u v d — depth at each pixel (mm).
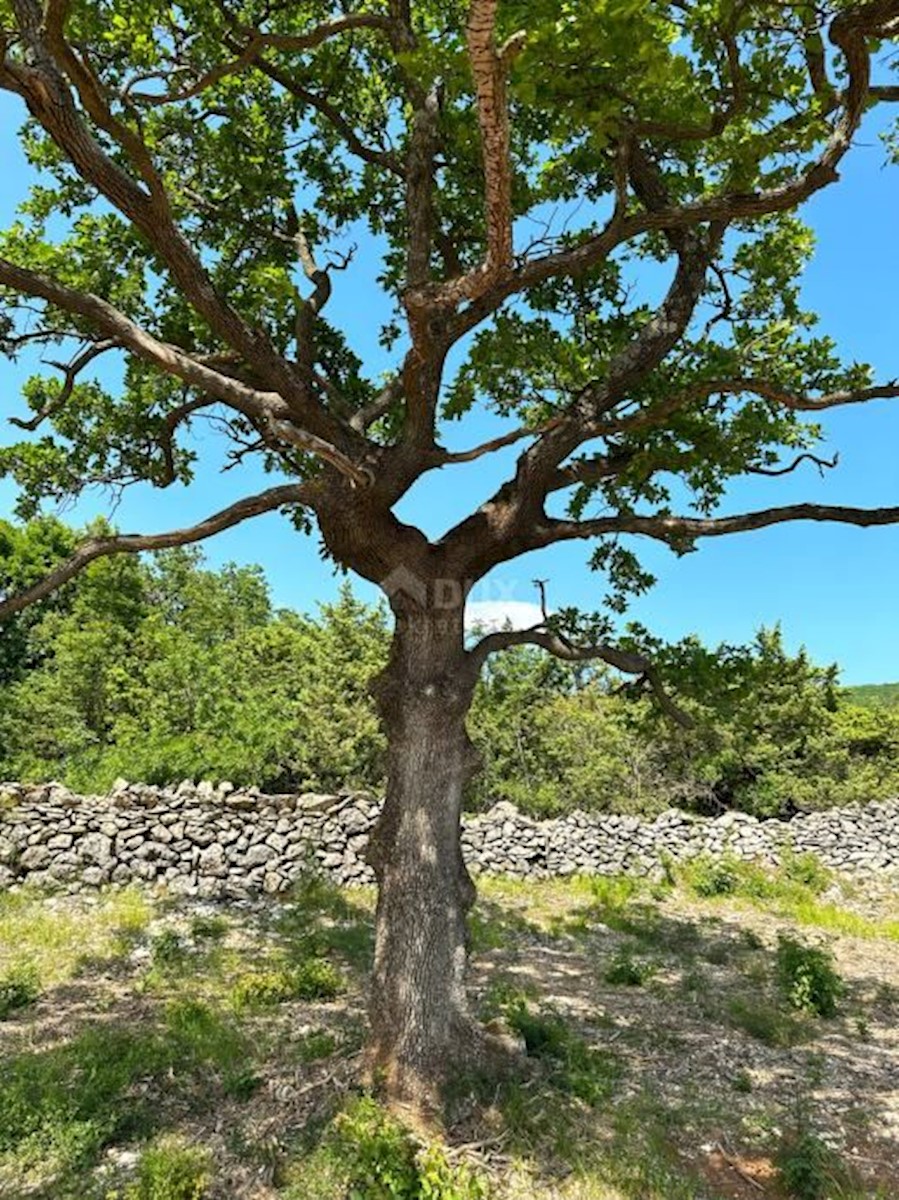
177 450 9336
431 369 5961
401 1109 5223
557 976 9367
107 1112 5191
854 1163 5172
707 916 13203
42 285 5559
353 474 5500
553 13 4023
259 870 12500
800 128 5426
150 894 11516
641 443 7520
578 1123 5277
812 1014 8398
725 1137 5410
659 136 5777
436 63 4574
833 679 24188
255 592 38344
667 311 6973
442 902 5941
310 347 7168
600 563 9312
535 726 22766
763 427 7094
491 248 4285
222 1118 5277
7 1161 4656
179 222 8125
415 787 6203
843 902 14922
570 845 15344
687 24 5355
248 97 8336
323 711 19125
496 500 6793
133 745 16359
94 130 7832
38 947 9031
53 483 8359
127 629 21797
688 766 21453
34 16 4980
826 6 5109
